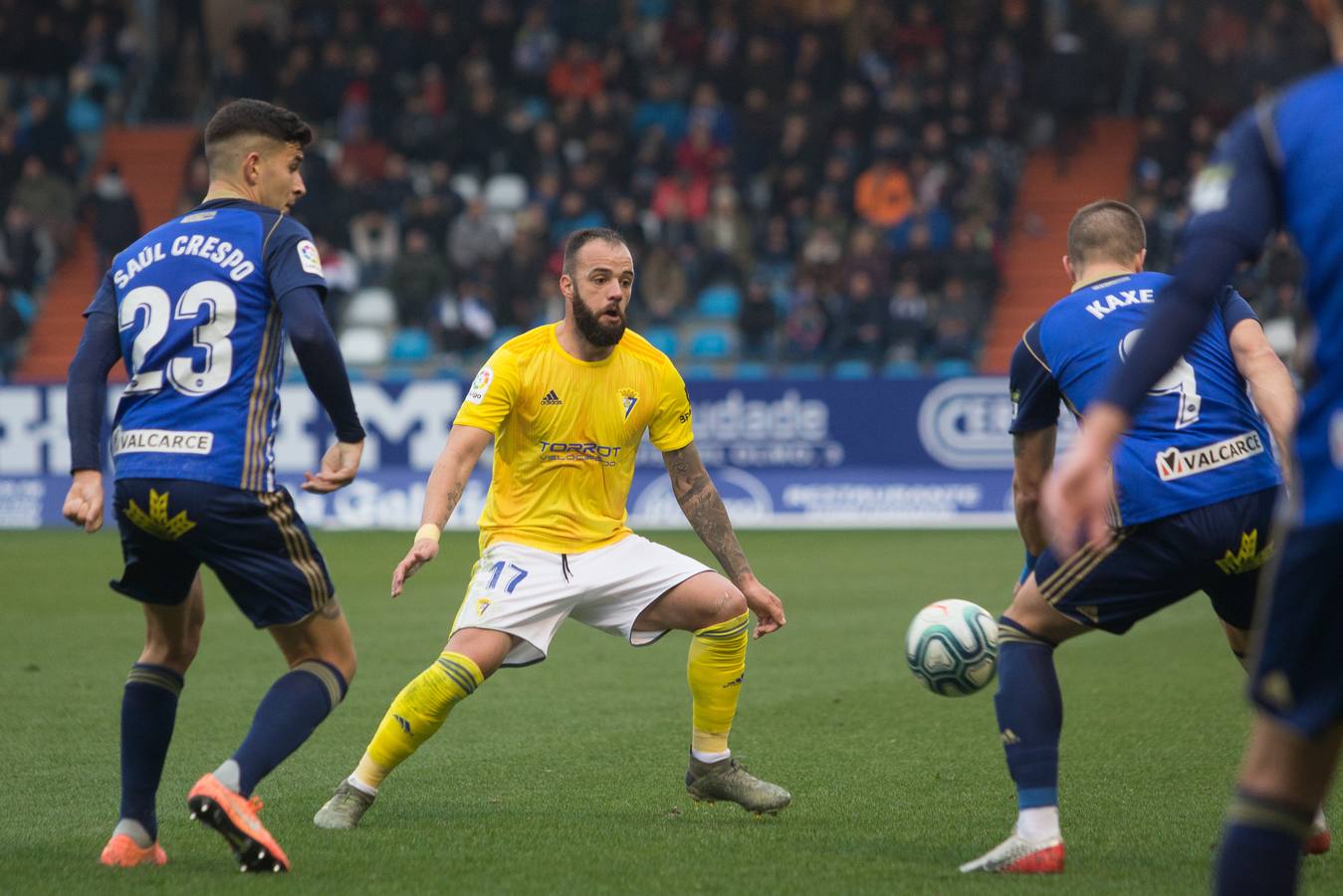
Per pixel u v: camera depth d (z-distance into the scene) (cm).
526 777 1877
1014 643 1435
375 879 1362
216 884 1340
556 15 8369
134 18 8981
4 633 3172
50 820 1633
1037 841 1377
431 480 1586
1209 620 3328
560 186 7306
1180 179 6925
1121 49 7488
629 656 2925
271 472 1395
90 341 1410
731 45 7919
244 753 1346
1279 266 6184
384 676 2673
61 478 5781
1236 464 1398
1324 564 862
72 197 7450
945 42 7681
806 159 7112
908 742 2089
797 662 2803
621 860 1440
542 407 1622
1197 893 1300
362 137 7556
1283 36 7319
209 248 1406
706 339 6600
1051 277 7194
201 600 1473
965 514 5516
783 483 5631
